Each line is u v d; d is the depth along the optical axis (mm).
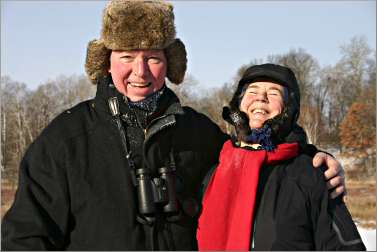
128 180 2455
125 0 2645
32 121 22094
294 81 2713
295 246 2355
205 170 2793
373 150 21703
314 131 23500
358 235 2430
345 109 24125
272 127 2619
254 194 2455
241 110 2730
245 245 2379
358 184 16734
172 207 2475
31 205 2328
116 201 2402
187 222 2584
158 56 2629
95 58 2742
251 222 2418
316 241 2410
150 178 2484
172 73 2873
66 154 2432
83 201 2385
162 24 2588
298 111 2736
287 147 2568
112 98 2570
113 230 2361
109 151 2492
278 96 2650
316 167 2535
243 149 2652
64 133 2494
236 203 2508
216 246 2486
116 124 2551
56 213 2375
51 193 2381
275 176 2520
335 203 2479
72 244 2385
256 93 2674
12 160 19453
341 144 22922
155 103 2639
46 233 2316
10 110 21953
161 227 2475
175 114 2629
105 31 2600
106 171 2449
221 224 2514
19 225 2299
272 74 2645
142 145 2549
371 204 12156
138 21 2541
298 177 2496
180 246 2510
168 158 2627
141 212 2406
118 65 2582
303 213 2400
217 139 2947
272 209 2424
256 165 2520
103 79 2717
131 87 2586
